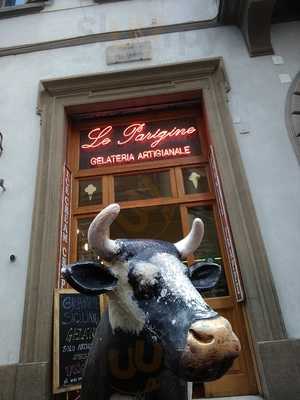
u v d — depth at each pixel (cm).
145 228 474
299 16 561
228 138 461
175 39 562
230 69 521
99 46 568
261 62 523
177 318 149
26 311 372
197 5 598
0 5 668
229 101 491
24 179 460
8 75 555
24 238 421
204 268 215
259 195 425
